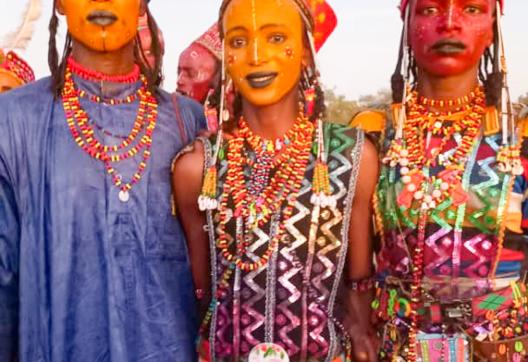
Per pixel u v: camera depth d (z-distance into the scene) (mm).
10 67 3506
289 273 2598
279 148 2703
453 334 2674
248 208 2627
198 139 2768
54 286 2623
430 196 2674
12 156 2648
